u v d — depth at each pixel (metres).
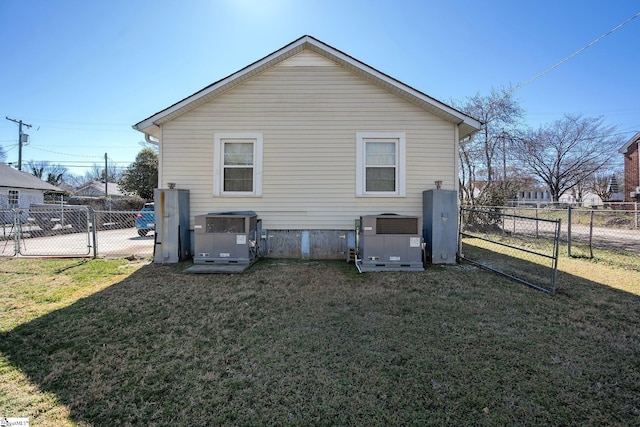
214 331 3.22
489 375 2.38
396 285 4.96
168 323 3.44
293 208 7.30
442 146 7.26
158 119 7.09
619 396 2.14
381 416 1.93
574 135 25.86
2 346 2.88
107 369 2.48
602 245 9.73
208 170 7.29
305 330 3.24
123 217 19.00
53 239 12.27
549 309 3.88
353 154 7.28
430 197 6.65
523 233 12.77
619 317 3.63
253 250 6.61
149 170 28.41
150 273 5.76
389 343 2.93
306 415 1.94
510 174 24.41
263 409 2.00
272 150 7.30
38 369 2.47
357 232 6.84
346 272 5.85
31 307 3.94
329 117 7.28
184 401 2.08
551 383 2.28
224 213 6.80
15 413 1.95
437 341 2.97
